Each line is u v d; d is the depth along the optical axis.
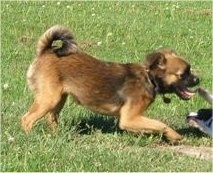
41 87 9.87
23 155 8.79
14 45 17.11
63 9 21.56
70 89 9.95
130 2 23.28
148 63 10.01
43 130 9.78
